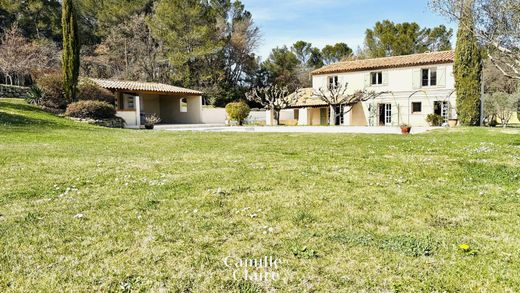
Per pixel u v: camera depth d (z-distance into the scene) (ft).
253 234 13.14
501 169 25.31
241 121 109.29
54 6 140.15
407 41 139.74
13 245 12.03
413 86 98.48
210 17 138.92
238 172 24.31
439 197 18.31
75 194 18.44
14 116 58.34
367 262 10.84
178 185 20.44
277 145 43.01
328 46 182.19
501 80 127.54
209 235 13.01
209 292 9.35
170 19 131.75
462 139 49.60
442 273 10.12
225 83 149.38
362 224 14.23
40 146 36.40
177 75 136.67
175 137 52.49
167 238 12.71
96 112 76.59
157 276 10.07
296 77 171.73
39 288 9.41
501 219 14.83
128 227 13.73
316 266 10.64
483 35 44.32
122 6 140.77
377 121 103.14
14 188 19.56
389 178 22.91
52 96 77.66
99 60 132.67
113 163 27.94
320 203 17.02
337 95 97.86
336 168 26.35
